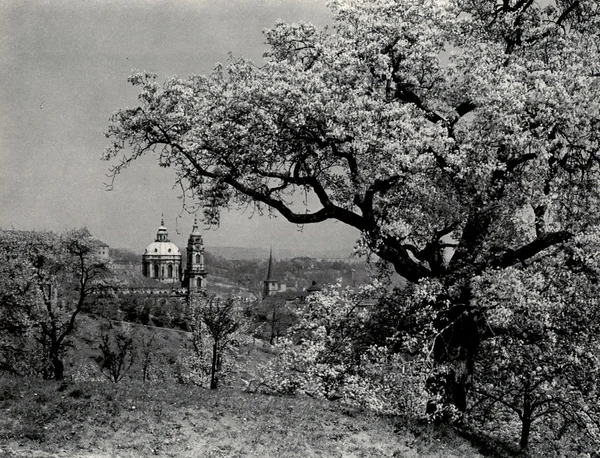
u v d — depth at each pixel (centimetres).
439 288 2205
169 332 11950
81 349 8094
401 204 2356
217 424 1761
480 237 2273
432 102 2398
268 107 2178
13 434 1484
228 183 2342
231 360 6688
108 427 1620
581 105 2012
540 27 2367
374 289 2539
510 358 2211
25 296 5212
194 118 2241
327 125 2139
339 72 2212
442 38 2347
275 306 13200
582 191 2105
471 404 2614
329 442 1797
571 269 2138
